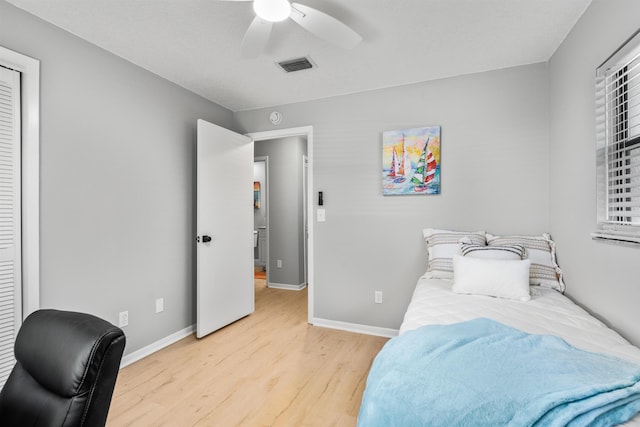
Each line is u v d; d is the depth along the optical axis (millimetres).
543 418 771
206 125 2953
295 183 4844
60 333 844
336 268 3135
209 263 2961
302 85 2918
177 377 2178
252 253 3562
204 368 2307
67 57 2039
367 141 3027
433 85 2791
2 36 1738
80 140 2107
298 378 2162
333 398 1929
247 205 3482
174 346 2709
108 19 1928
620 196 1499
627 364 982
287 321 3340
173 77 2744
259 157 5086
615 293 1537
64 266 2012
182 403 1878
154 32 2070
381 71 2637
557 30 2039
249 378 2162
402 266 2900
